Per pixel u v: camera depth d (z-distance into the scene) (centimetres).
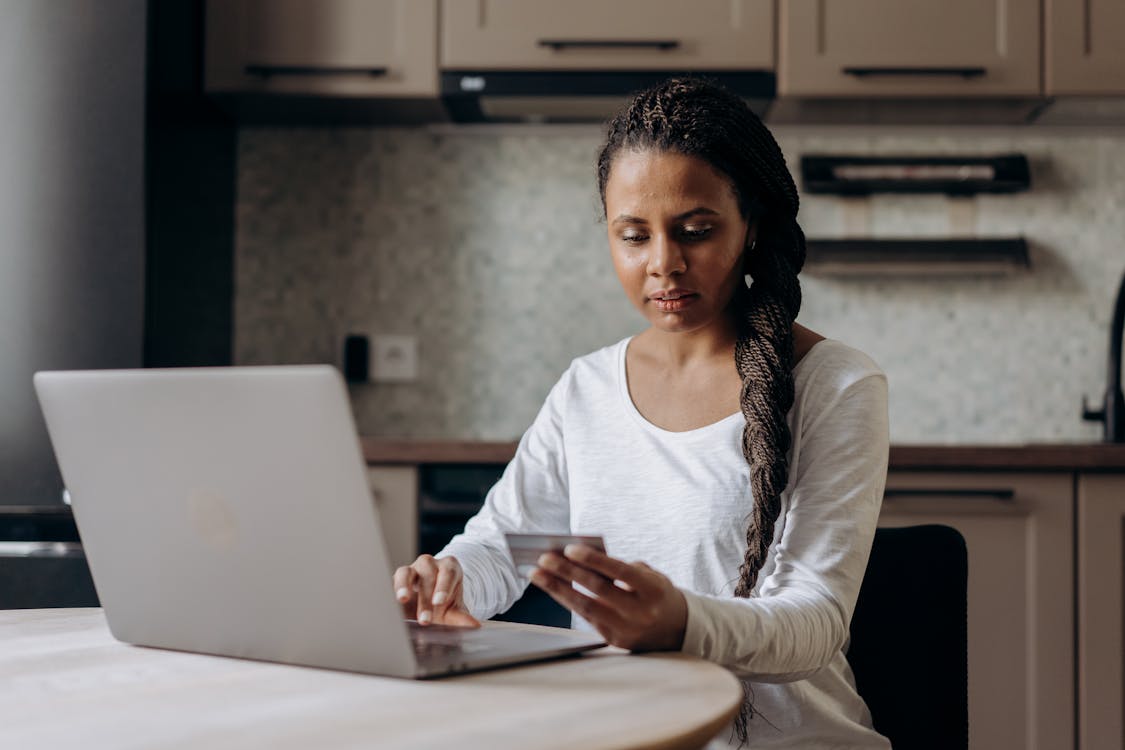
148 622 97
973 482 218
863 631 127
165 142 240
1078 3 247
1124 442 253
